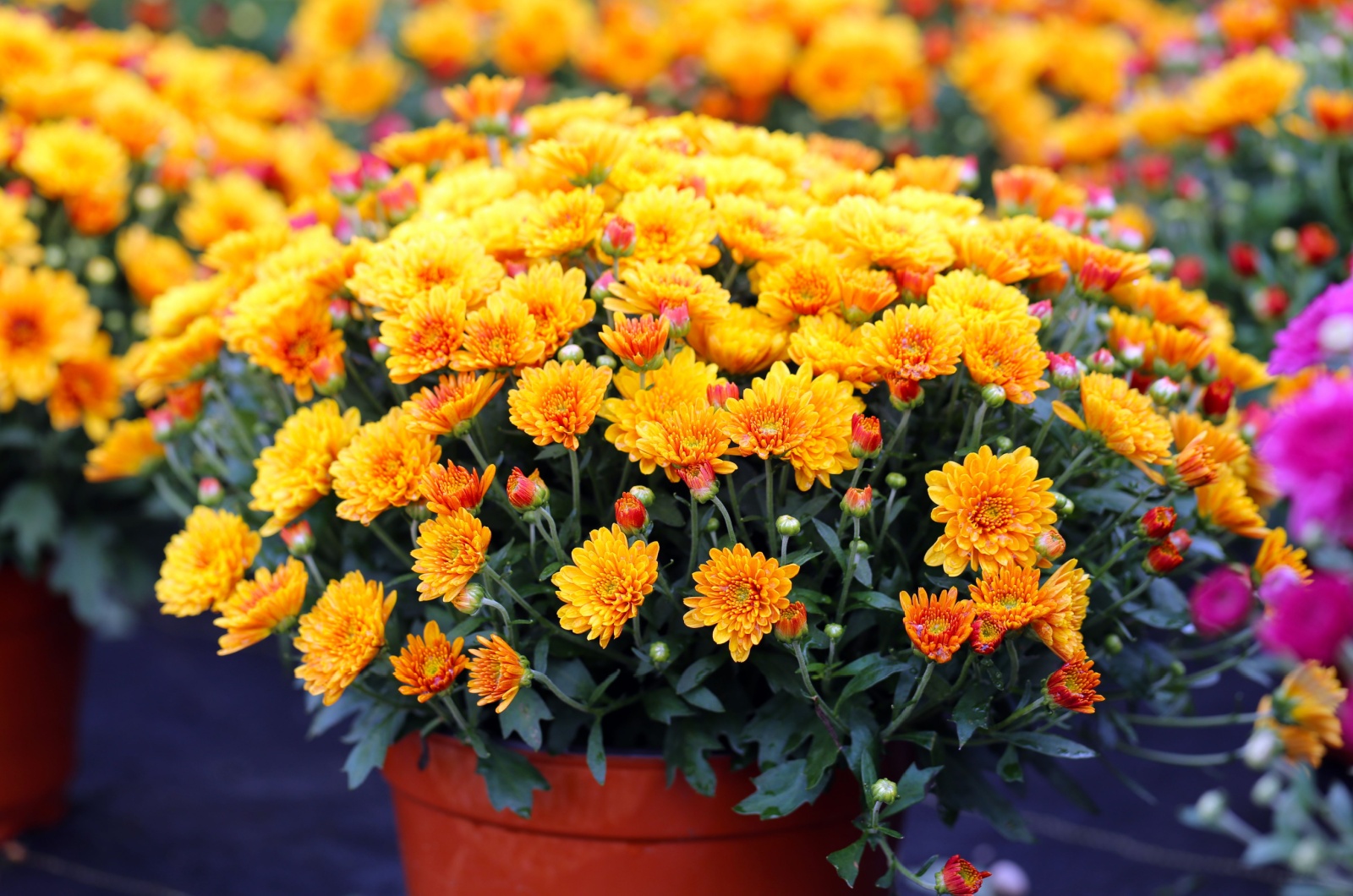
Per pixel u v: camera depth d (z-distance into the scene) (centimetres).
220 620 111
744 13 244
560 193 113
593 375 107
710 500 111
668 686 113
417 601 116
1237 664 119
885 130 249
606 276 112
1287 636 108
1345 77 178
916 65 239
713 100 235
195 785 180
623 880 115
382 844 166
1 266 146
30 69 159
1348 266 155
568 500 113
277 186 170
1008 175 126
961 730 107
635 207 113
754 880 115
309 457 112
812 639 108
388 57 287
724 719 112
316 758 189
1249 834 141
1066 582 106
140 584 163
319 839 167
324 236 121
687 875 114
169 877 157
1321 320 115
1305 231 152
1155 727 186
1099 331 121
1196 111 170
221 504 124
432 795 117
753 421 106
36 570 152
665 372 108
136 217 166
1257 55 167
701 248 112
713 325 111
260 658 223
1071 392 113
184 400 124
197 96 184
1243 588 110
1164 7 329
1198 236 179
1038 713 110
